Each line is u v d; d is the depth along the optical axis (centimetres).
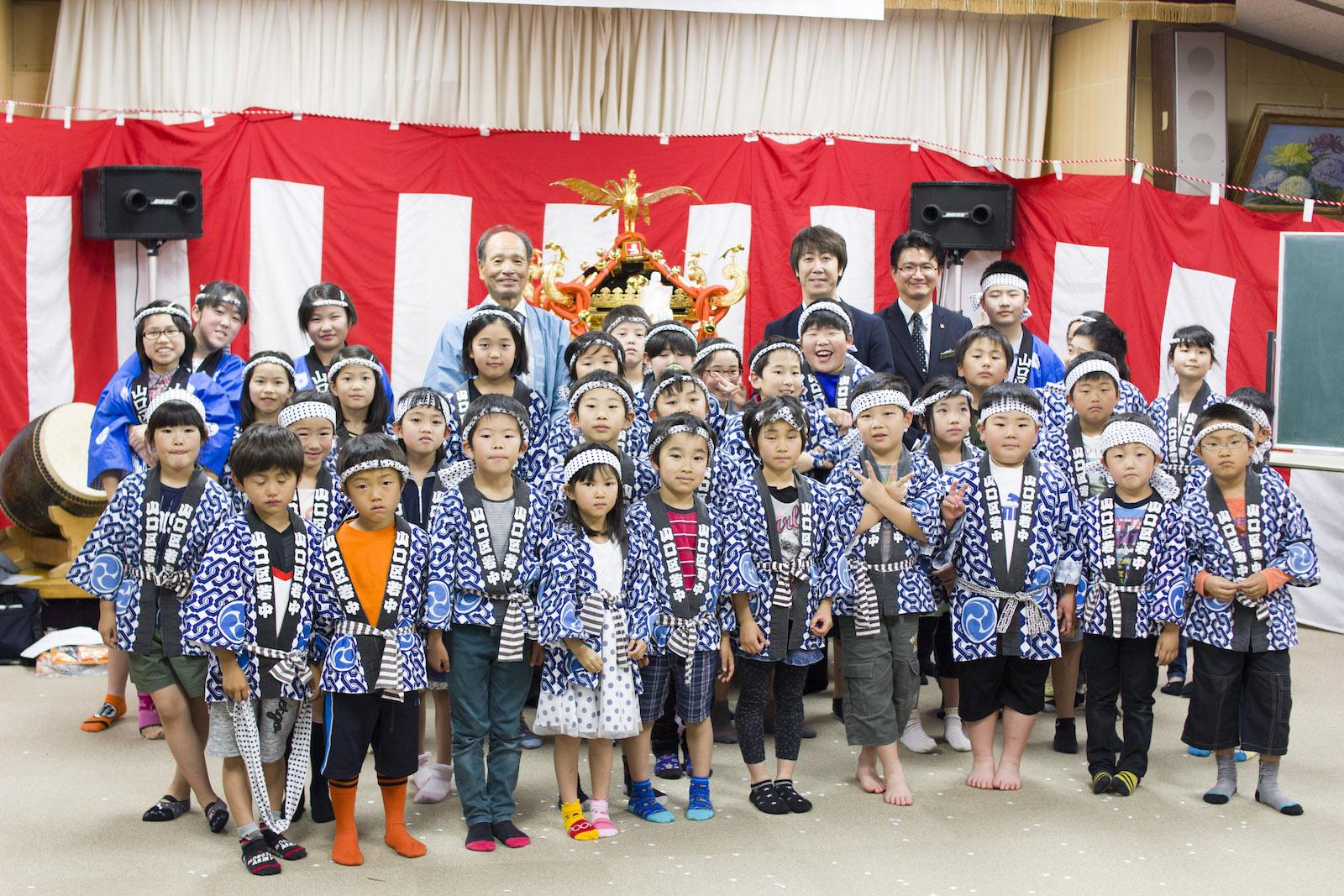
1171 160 722
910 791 413
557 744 373
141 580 366
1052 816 390
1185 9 695
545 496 380
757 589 389
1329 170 723
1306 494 676
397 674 343
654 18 729
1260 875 344
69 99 688
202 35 695
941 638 470
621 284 621
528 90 723
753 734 397
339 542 347
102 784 407
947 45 749
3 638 557
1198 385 544
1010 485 419
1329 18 673
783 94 741
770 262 715
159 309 496
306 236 684
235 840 362
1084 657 427
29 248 650
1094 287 710
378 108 712
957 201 699
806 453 453
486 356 425
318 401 406
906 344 563
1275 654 402
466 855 351
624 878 335
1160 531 410
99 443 496
